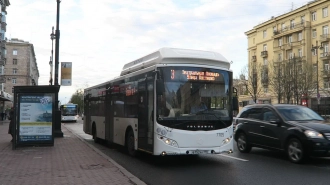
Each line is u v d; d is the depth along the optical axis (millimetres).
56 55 20438
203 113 9648
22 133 13883
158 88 8930
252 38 73500
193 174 8672
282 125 10625
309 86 45406
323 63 55250
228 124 9914
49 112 14180
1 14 53500
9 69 98312
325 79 52219
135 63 12617
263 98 62344
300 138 9812
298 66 47094
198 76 9797
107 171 8586
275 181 7758
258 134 11680
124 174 8188
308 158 11164
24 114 13930
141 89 10453
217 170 9188
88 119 17922
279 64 49969
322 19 56188
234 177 8242
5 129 27594
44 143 14133
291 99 48875
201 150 9484
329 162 10406
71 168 9031
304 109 11461
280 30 64375
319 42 56438
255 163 10312
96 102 16328
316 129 9625
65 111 53688
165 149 9242
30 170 8742
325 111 50125
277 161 10656
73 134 21938
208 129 9617
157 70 9469
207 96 9797
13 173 8344
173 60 9891
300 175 8422
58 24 20531
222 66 10422
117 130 12742
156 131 9312
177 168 9547
